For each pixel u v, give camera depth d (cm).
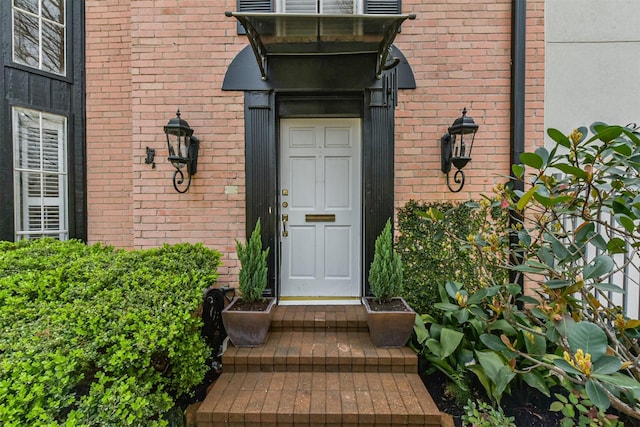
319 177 329
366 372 232
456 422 206
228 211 308
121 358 156
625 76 309
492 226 295
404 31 301
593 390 129
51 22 350
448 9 300
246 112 305
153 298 196
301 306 309
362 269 313
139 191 309
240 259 270
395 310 252
